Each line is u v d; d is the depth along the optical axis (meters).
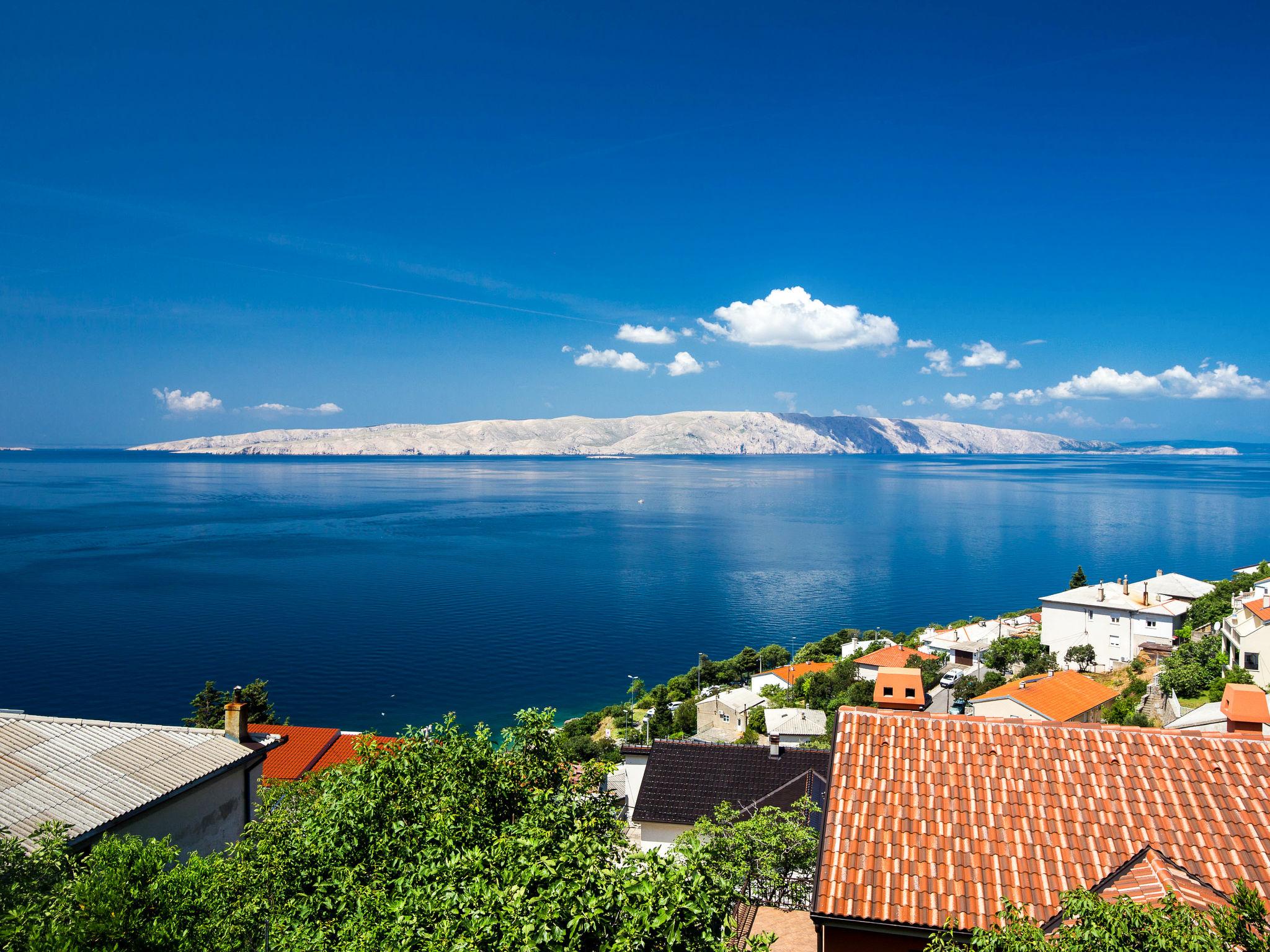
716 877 13.41
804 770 39.84
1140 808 17.44
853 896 16.48
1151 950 12.25
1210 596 94.88
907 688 23.19
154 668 114.00
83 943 13.39
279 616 147.50
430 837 17.08
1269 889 15.45
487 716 97.88
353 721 95.12
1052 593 170.12
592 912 12.23
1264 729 22.14
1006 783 18.38
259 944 16.50
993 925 14.99
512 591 174.75
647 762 42.09
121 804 22.86
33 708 96.38
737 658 113.19
